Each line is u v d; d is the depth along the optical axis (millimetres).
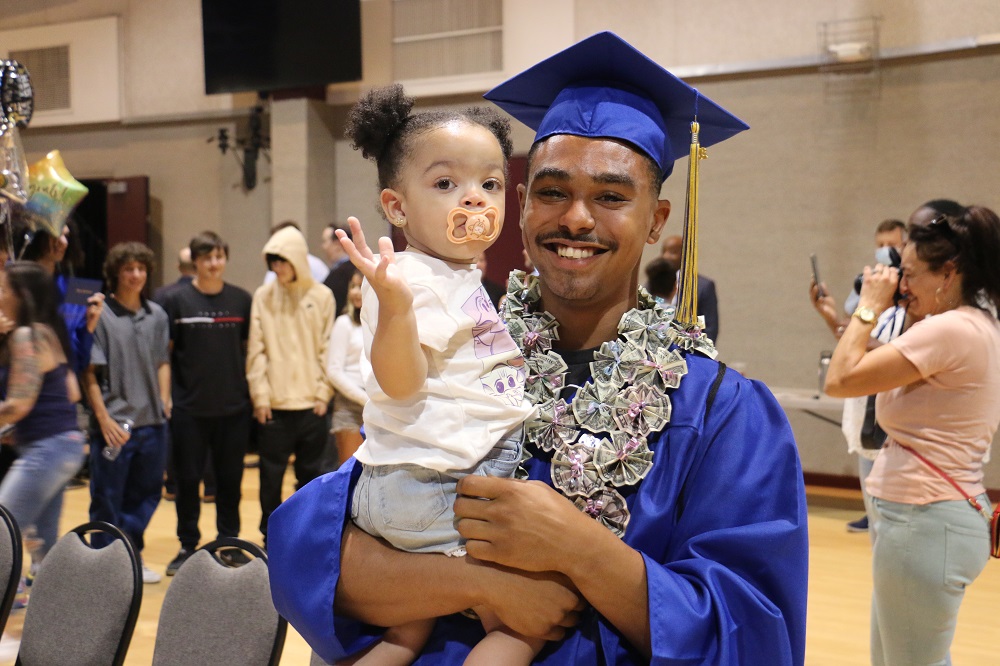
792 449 1281
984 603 4332
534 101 1562
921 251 2406
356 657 1305
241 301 5102
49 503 3814
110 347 4488
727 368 1346
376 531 1261
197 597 2307
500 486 1173
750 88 7031
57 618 2523
